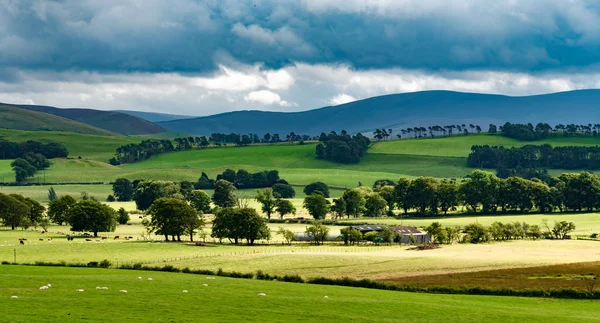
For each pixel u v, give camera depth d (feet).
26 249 457.27
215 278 317.22
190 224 557.33
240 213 536.83
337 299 256.11
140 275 321.52
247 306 231.91
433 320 223.71
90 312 206.49
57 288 253.85
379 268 370.32
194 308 223.10
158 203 564.71
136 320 199.11
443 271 358.84
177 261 402.52
